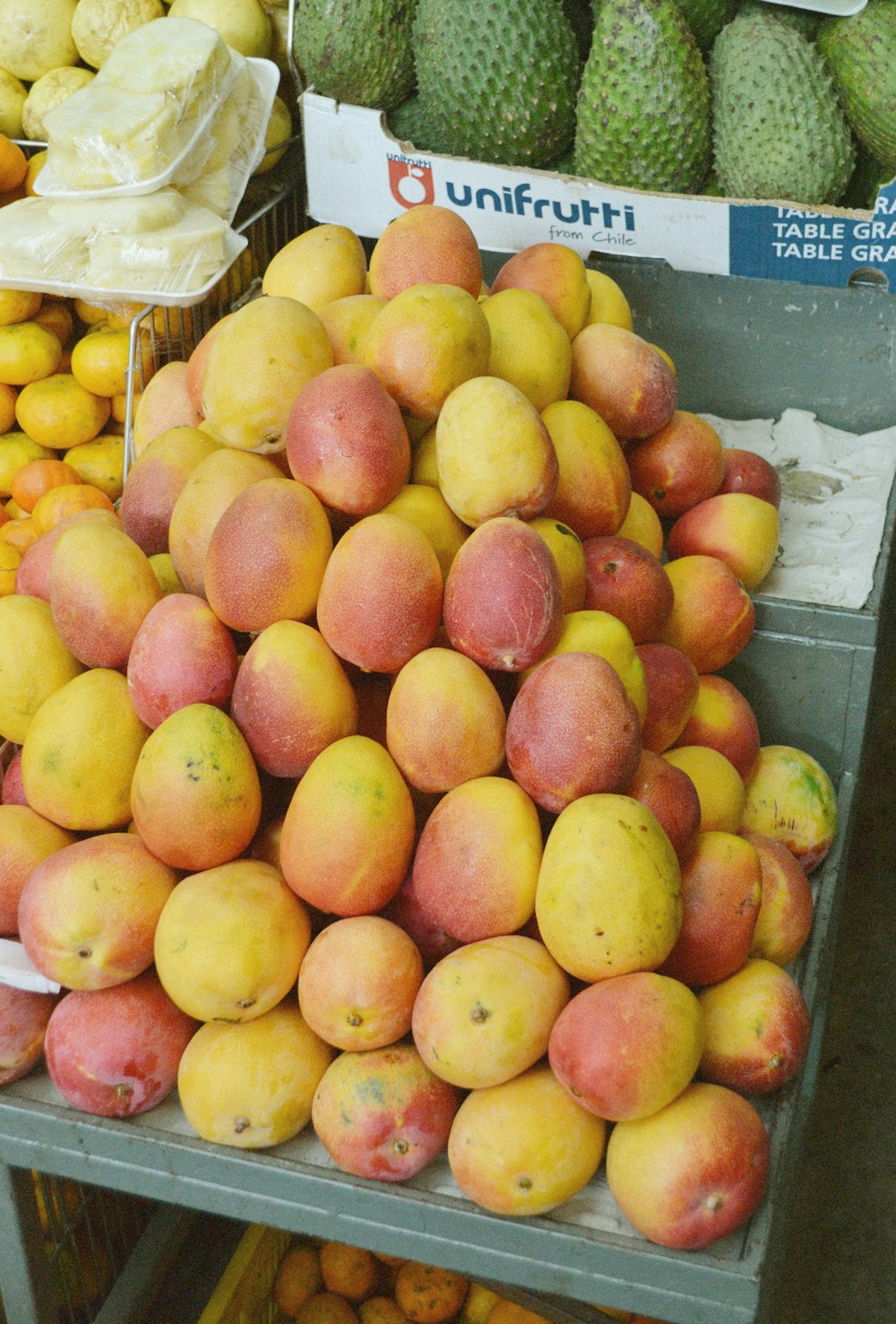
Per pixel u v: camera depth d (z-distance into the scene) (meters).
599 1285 0.90
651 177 1.79
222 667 1.04
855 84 1.71
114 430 2.04
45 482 1.88
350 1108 0.92
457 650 1.02
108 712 1.06
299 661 0.99
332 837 0.94
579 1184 0.90
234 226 1.93
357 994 0.91
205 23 1.94
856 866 2.36
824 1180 1.84
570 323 1.37
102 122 1.61
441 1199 0.92
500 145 1.85
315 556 1.03
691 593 1.33
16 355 1.92
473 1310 1.50
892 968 2.17
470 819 0.94
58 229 1.63
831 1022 2.08
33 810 1.10
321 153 1.88
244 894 0.95
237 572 1.01
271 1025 0.97
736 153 1.75
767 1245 0.89
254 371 1.09
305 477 1.05
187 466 1.24
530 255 1.38
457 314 1.10
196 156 1.73
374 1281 1.56
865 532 1.58
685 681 1.19
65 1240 1.30
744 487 1.52
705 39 1.84
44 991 1.01
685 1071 0.86
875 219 1.69
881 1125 1.92
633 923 0.87
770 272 1.79
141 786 0.98
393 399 1.12
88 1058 0.96
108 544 1.10
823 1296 1.70
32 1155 1.02
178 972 0.93
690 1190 0.85
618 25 1.72
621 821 0.89
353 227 1.94
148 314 1.70
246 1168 0.96
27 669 1.12
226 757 0.97
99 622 1.08
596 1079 0.85
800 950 1.18
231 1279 1.41
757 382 1.90
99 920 0.95
